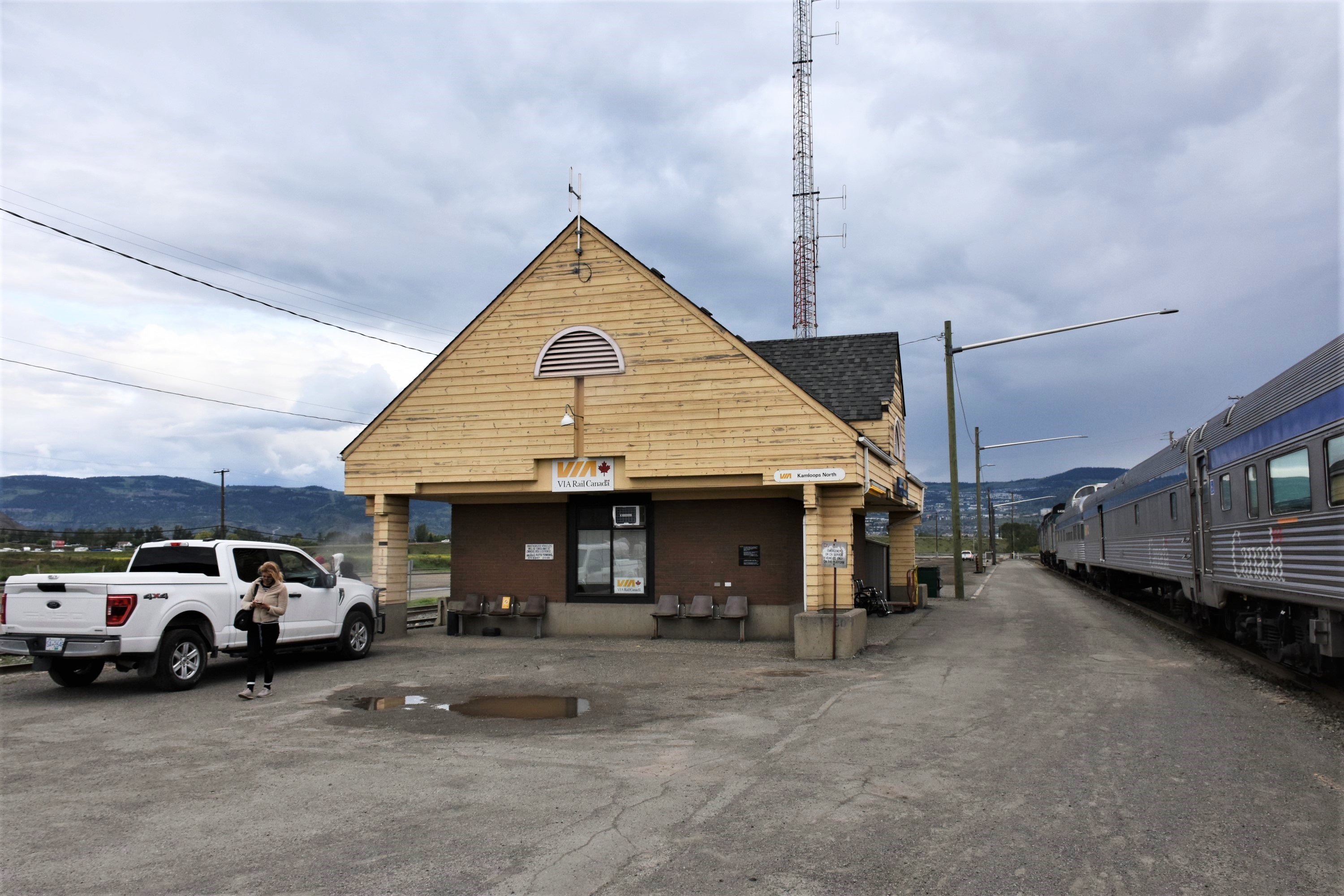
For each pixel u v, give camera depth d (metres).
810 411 15.12
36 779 6.93
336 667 13.43
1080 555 36.22
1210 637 16.66
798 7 52.50
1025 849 5.11
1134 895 4.46
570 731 8.59
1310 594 10.48
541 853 5.12
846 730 8.43
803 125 51.94
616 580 17.41
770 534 16.52
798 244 51.44
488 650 15.29
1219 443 14.63
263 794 6.41
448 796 6.31
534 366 16.72
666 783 6.59
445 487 17.22
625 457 16.09
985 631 17.89
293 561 13.39
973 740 7.92
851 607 15.48
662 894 4.51
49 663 10.93
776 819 5.68
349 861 5.02
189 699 10.62
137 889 4.64
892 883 4.62
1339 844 5.17
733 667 13.04
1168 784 6.43
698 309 15.88
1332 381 9.74
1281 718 8.84
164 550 12.37
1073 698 9.97
